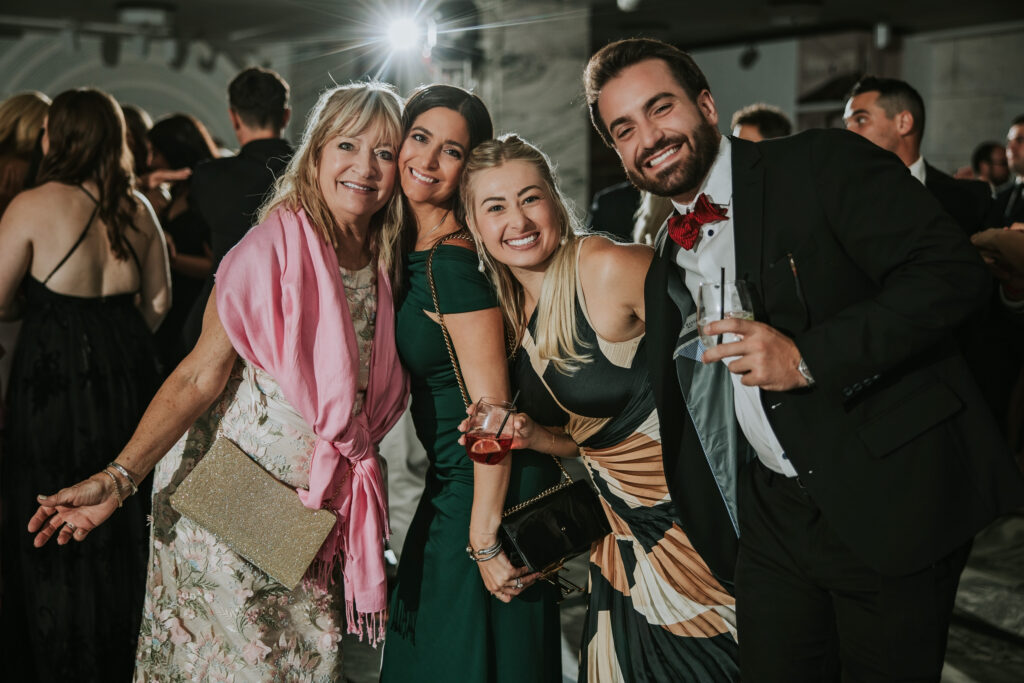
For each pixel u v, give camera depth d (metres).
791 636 1.99
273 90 3.81
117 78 11.94
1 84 11.40
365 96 2.23
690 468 2.11
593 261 2.18
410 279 2.34
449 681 2.35
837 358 1.70
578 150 8.05
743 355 1.73
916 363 1.83
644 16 9.47
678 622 2.27
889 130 3.42
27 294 3.05
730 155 1.95
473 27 7.64
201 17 10.09
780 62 10.71
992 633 3.54
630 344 2.21
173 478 2.35
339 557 2.39
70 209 2.99
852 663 1.94
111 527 2.96
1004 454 1.83
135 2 9.49
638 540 2.32
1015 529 4.69
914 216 1.73
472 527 2.29
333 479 2.28
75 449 2.98
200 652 2.33
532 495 2.37
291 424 2.28
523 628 2.37
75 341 2.99
